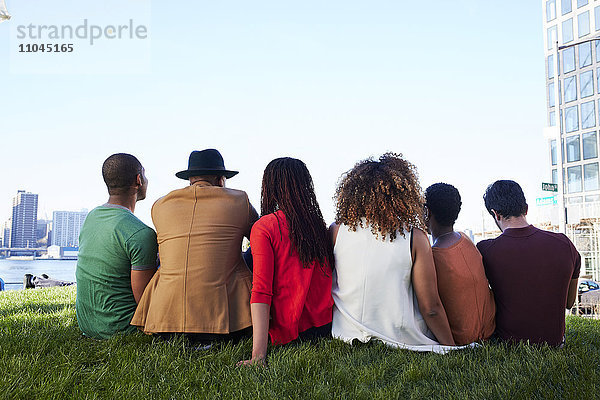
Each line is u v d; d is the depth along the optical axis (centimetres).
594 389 252
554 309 335
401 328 314
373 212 314
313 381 268
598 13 4262
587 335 439
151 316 333
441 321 320
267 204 335
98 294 357
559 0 4612
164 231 337
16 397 244
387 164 327
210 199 339
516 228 344
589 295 1753
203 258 328
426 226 324
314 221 328
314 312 329
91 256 356
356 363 293
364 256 316
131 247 350
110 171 369
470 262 332
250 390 256
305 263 318
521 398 245
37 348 322
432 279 315
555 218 2803
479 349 317
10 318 462
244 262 358
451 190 343
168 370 286
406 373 276
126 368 287
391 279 314
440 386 263
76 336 368
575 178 4344
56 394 251
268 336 326
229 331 326
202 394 256
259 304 305
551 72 4669
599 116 4191
